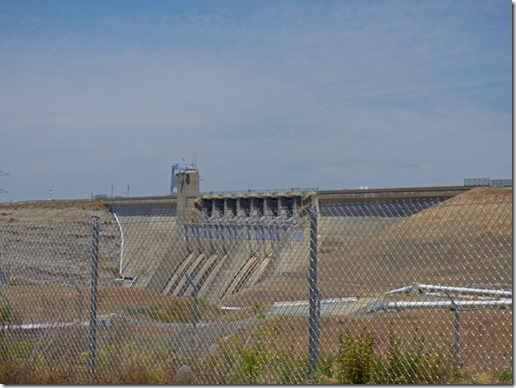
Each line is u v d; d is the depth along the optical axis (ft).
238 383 29.58
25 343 36.81
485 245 31.07
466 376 27.04
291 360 29.07
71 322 37.68
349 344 27.81
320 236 34.40
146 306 38.19
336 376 27.50
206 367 31.30
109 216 262.67
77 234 41.27
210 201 239.71
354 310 32.76
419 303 31.94
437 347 28.84
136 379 30.12
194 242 173.17
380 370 27.30
